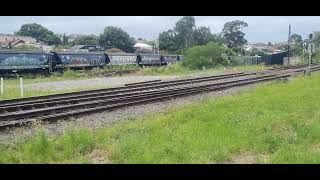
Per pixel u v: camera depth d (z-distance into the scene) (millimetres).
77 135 12719
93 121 17094
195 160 10461
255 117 16953
